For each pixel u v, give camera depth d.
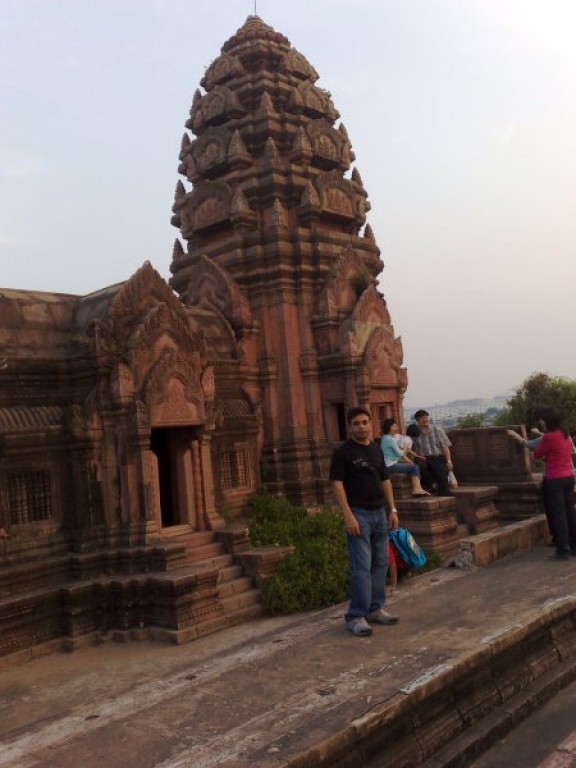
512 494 15.45
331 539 13.26
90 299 12.62
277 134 17.80
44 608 10.20
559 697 7.00
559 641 7.78
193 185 18.92
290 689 6.16
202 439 12.78
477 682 6.52
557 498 10.65
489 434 16.02
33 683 8.90
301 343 16.58
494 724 6.19
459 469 16.47
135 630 10.58
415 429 15.00
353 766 5.21
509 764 5.75
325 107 18.83
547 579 9.38
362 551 7.74
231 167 17.67
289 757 4.81
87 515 11.17
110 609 10.69
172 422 12.12
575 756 5.59
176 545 11.18
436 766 5.57
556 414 10.84
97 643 10.48
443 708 6.07
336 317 16.47
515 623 7.38
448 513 13.47
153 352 12.12
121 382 11.50
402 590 9.38
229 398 15.23
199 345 12.98
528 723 6.47
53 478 11.06
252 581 11.99
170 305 12.85
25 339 11.53
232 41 18.95
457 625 7.57
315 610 11.66
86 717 6.19
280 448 16.06
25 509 10.67
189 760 4.95
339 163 18.62
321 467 15.92
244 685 6.36
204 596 10.82
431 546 12.91
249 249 16.81
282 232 16.61
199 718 5.72
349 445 7.91
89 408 11.31
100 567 11.03
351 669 6.51
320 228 17.48
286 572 12.07
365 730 5.28
